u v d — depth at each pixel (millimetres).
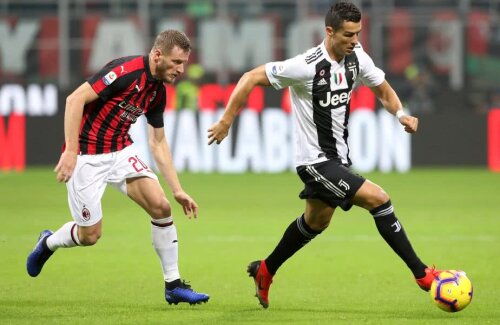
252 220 47469
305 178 24953
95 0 83250
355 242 40031
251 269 25453
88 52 81875
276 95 74875
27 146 75688
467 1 83938
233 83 81500
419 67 82188
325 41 24656
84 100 24047
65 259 34969
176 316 24031
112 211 52094
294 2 83125
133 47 81812
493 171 75562
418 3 84000
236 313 24562
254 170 75188
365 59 25219
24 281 30062
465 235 42000
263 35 81625
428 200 56562
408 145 75312
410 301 26656
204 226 45250
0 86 75188
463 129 75750
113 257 35562
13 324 22781
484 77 82375
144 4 82688
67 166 23562
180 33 24297
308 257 35844
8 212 50531
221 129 24438
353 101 74688
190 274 31969
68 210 51562
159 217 24969
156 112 25391
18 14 82875
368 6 84000
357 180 24250
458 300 23438
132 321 23250
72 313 24422
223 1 81625
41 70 82250
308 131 24906
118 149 25297
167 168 25453
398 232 24047
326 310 25109
